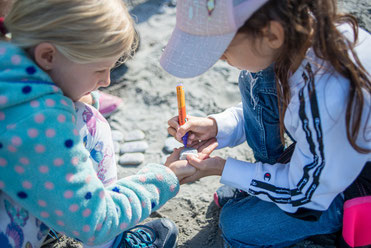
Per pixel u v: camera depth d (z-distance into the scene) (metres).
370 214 1.20
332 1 0.99
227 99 2.16
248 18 1.00
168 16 2.80
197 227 1.60
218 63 2.40
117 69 2.39
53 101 0.96
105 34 0.98
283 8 0.96
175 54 1.12
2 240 1.03
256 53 1.08
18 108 0.93
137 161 1.88
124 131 2.03
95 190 1.06
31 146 0.94
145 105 2.17
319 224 1.36
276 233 1.42
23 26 0.94
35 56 0.97
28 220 1.10
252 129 1.58
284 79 1.12
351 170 1.12
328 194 1.19
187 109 2.11
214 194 1.64
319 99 1.02
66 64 1.01
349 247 1.31
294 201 1.24
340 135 1.05
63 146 0.97
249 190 1.34
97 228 1.08
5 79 0.91
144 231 1.45
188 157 1.37
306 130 1.08
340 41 1.00
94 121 1.26
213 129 1.57
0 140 0.93
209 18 1.02
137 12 2.84
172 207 1.68
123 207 1.15
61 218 1.03
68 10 0.93
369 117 1.03
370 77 1.06
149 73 2.35
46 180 0.98
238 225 1.45
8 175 0.98
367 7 2.63
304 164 1.15
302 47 1.00
